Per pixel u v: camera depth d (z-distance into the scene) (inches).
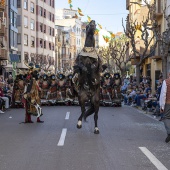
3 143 409.4
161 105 409.7
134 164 307.7
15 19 2043.6
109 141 418.9
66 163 312.2
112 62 2372.0
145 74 1574.8
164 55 859.4
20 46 2444.6
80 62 486.3
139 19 1475.1
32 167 300.0
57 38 3506.4
